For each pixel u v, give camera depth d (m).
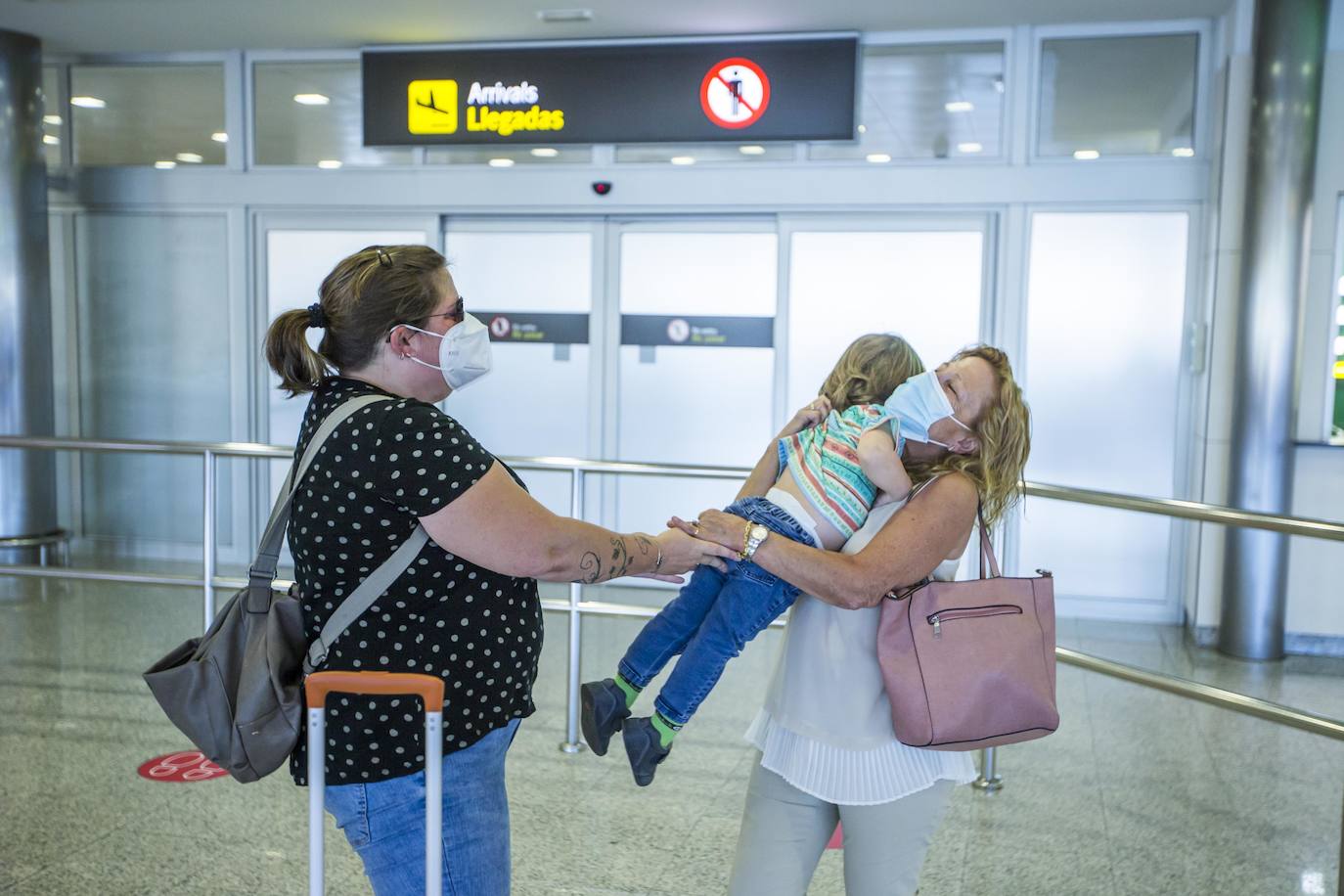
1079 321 6.12
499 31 6.27
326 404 1.64
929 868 3.03
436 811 1.53
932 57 6.15
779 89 6.18
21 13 6.12
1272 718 2.87
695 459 6.70
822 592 1.72
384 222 6.90
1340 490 5.52
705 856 3.07
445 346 1.67
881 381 2.01
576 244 6.73
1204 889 2.92
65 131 7.22
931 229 6.27
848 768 1.79
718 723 4.27
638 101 6.32
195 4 5.88
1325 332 5.55
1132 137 6.01
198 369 7.28
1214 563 5.65
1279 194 5.25
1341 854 2.12
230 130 6.97
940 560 1.76
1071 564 6.25
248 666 1.63
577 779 3.62
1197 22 5.85
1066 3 5.58
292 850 3.06
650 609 3.84
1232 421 5.48
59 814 3.27
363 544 1.58
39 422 6.72
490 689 1.66
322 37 6.49
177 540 7.42
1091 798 3.56
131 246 7.25
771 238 6.51
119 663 4.91
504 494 1.58
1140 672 3.19
